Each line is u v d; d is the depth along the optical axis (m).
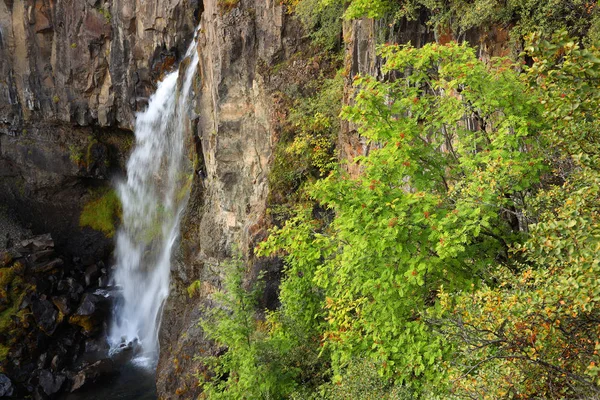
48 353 26.02
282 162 17.97
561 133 5.54
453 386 5.97
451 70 7.82
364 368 8.80
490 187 7.09
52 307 27.34
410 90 8.46
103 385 24.03
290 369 12.09
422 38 12.60
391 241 7.30
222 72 19.53
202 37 21.95
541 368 5.14
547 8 9.30
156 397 22.48
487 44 10.82
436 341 7.56
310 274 12.18
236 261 13.44
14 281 27.44
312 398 11.12
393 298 8.20
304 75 18.23
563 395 5.10
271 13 18.66
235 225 20.20
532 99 7.32
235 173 20.05
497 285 7.43
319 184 8.19
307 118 17.73
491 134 7.77
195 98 23.67
